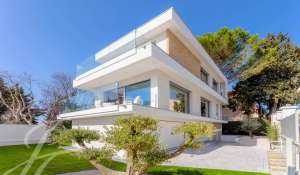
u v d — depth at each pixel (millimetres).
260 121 25656
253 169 8859
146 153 6121
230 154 13156
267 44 27891
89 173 7715
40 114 26188
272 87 26438
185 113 15750
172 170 8414
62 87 28750
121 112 11672
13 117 24156
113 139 5887
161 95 13164
